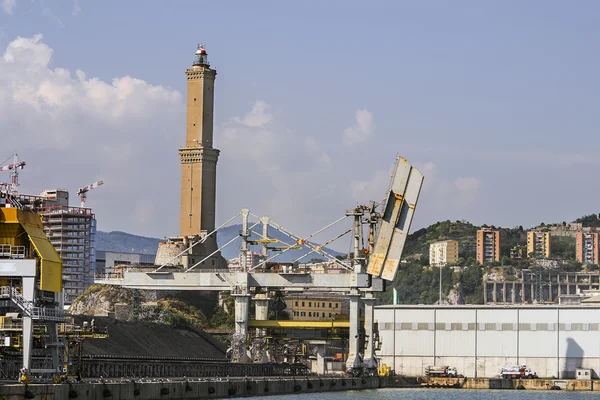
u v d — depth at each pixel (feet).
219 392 526.98
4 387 346.33
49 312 404.36
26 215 412.77
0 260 393.91
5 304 395.14
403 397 598.75
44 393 366.43
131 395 434.71
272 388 585.22
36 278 400.47
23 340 387.96
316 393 619.67
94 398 402.93
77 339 463.83
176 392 479.00
